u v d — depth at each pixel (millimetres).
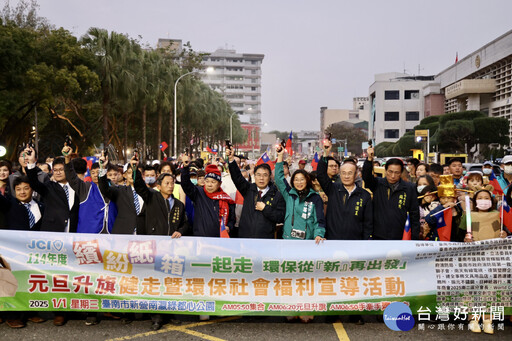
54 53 27891
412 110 102188
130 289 4699
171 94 45812
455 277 4695
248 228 5004
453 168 8031
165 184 4953
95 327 4766
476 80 68938
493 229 4996
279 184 5277
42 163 8430
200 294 4703
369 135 117688
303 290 4703
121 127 51188
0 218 4984
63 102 37156
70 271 4691
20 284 4668
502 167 6949
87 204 5262
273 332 4648
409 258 4691
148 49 45250
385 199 5086
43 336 4496
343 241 4727
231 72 174125
